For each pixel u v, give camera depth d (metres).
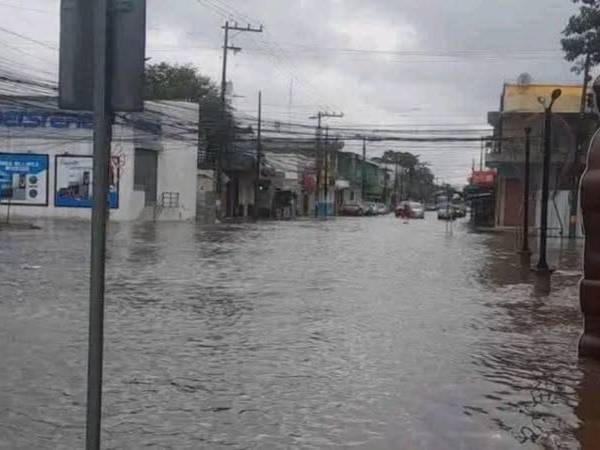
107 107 3.71
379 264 21.62
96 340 3.78
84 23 3.75
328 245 29.56
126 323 10.80
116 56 3.70
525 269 20.73
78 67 3.76
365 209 91.56
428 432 6.13
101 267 3.76
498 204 52.69
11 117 43.22
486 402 7.05
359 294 14.70
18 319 10.78
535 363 8.75
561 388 7.63
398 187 147.38
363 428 6.21
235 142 60.47
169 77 63.88
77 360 8.33
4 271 16.88
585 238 9.12
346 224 54.72
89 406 3.81
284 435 6.00
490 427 6.30
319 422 6.35
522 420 6.52
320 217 76.88
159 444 5.73
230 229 40.84
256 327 10.74
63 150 43.28
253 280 16.66
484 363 8.71
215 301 13.28
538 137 47.88
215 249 25.47
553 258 25.55
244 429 6.14
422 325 11.23
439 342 9.91
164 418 6.39
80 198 43.22
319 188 84.88
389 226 52.75
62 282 15.05
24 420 6.19
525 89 49.00
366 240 33.94
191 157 48.62
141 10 3.70
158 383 7.52
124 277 16.62
